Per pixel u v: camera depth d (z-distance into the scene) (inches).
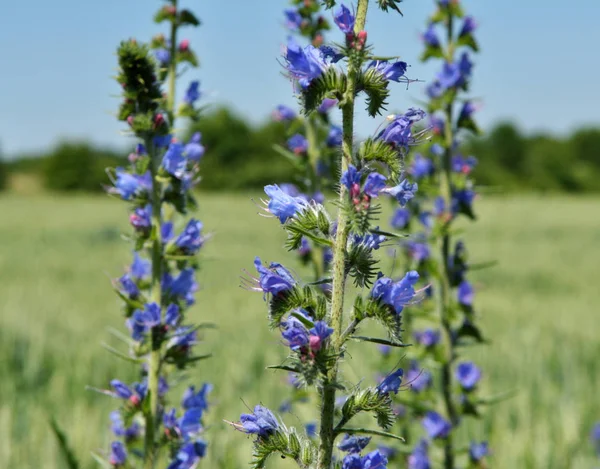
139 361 196.2
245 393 416.8
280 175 4441.4
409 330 295.0
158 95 204.1
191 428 197.5
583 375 511.5
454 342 275.6
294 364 127.9
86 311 705.0
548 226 2134.6
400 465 287.3
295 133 306.3
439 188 282.2
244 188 4453.7
